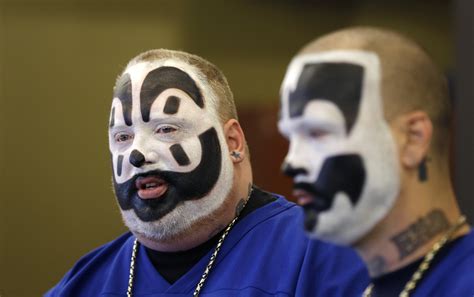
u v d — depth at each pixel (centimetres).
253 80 877
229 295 314
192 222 319
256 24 877
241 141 339
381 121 209
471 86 458
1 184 876
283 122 218
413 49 215
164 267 330
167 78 326
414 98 211
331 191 210
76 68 877
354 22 876
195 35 875
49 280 877
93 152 880
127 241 352
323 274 300
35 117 877
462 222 223
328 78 211
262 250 322
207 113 326
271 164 843
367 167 209
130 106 321
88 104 879
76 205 880
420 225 216
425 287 217
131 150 317
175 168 315
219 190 324
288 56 879
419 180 214
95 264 350
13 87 875
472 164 456
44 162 879
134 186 318
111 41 875
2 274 873
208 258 326
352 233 214
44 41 875
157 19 873
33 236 878
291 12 878
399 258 219
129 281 334
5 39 871
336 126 209
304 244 314
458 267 217
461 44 464
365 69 210
